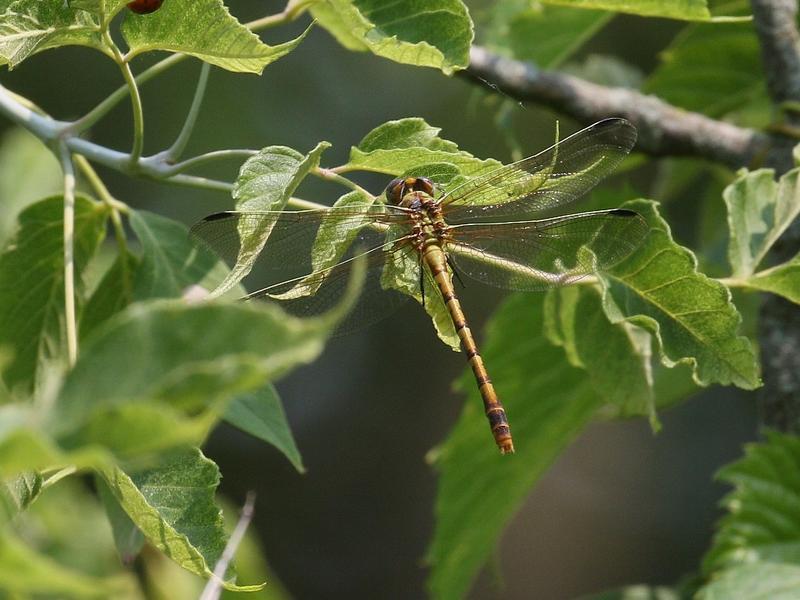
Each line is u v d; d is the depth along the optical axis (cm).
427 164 154
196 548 153
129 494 152
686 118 162
